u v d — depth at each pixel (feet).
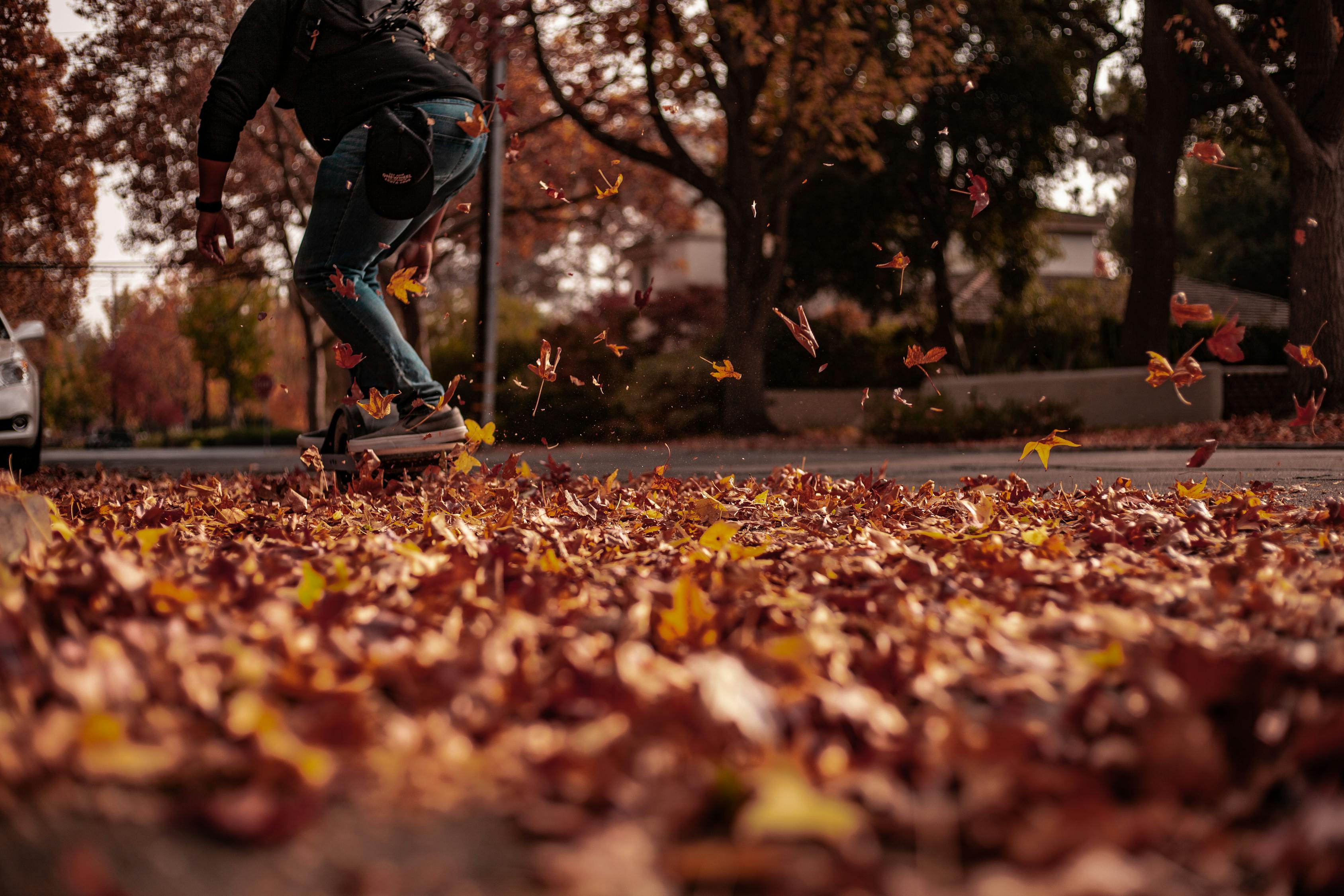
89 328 157.07
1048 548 8.06
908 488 14.46
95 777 3.08
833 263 73.00
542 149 74.49
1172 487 17.42
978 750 3.34
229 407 175.42
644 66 57.41
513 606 5.61
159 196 59.26
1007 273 78.33
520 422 61.21
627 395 64.13
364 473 12.87
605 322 69.82
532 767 3.28
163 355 186.60
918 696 4.18
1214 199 103.24
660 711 3.60
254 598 5.58
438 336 96.02
